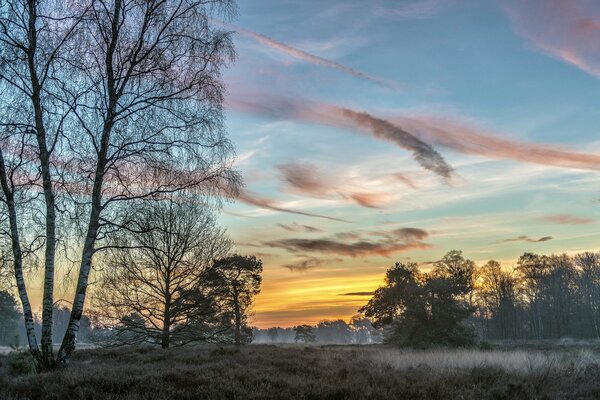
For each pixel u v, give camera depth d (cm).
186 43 1145
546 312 8725
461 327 3597
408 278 3984
